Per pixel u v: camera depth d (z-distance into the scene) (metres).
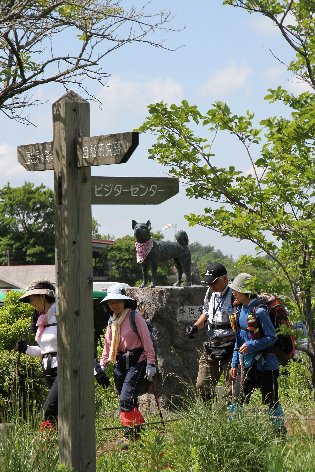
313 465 6.98
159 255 14.01
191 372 13.67
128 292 14.04
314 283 9.63
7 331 16.02
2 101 8.86
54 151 6.96
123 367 9.71
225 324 10.16
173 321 13.61
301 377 13.28
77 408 6.87
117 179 7.01
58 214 6.95
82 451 6.88
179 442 7.62
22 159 7.50
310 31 10.30
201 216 10.06
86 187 6.92
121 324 9.67
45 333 9.36
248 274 9.29
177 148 10.06
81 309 6.89
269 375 9.05
